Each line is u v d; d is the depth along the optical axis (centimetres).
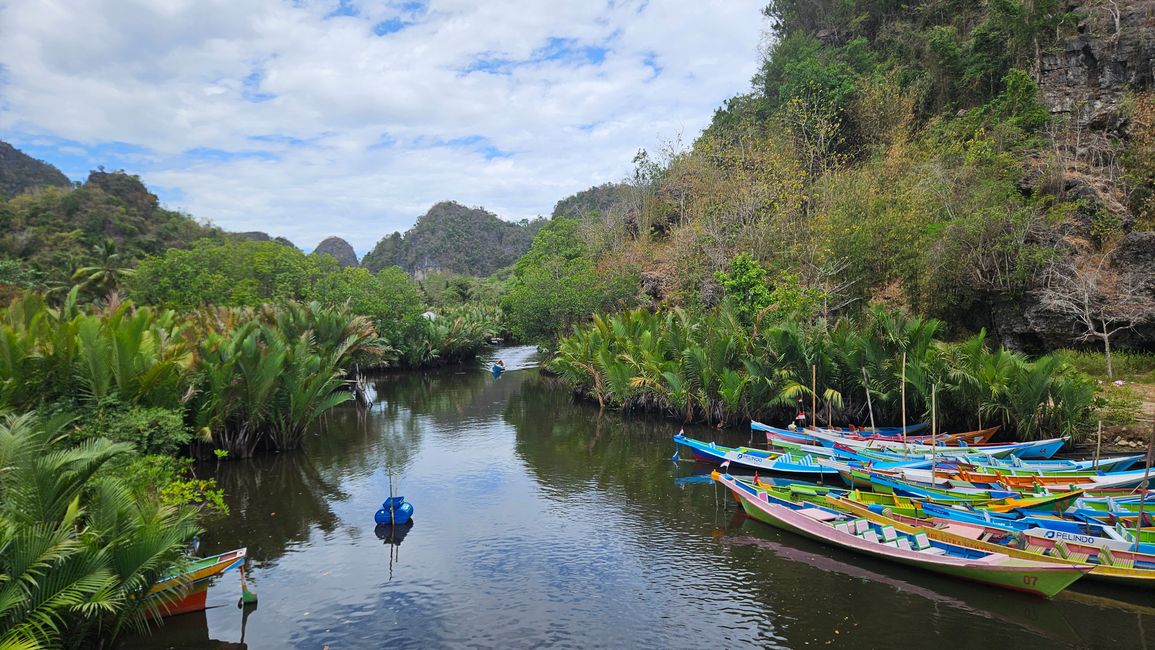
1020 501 1595
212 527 1762
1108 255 2764
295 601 1326
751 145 4597
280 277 4934
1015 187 3177
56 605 845
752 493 1725
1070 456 2180
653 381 3017
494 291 9581
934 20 4634
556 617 1251
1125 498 1552
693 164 5072
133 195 9350
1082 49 3581
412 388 4581
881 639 1148
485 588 1380
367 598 1338
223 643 1159
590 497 2002
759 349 2827
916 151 3753
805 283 3469
